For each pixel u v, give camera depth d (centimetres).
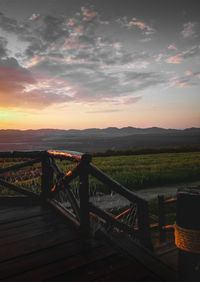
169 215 643
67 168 1198
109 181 297
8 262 253
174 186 1020
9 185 470
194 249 205
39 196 453
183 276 215
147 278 226
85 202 315
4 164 1527
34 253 272
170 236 461
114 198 782
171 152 3434
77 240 305
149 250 280
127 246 284
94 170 303
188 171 1320
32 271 236
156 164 1717
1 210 428
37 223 364
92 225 333
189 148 3528
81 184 314
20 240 306
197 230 205
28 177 1065
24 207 444
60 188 387
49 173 442
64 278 224
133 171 1324
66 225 356
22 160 1797
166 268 245
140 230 301
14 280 221
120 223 307
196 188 223
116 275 229
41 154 433
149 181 1066
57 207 403
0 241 303
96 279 222
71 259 259
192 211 206
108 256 265
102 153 3017
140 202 300
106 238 302
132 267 245
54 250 279
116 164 1750
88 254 270
